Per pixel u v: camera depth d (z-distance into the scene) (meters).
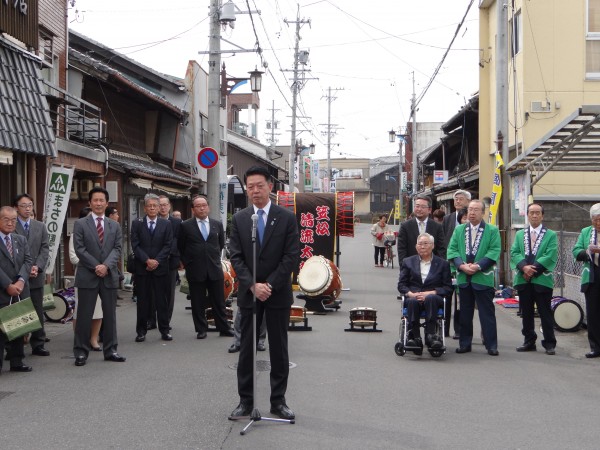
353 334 11.42
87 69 18.91
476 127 27.47
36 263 9.38
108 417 6.61
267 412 6.76
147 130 25.09
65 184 12.83
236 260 6.62
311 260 13.91
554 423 6.48
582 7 17.34
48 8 16.27
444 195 31.16
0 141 10.41
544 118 17.42
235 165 41.81
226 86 25.03
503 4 15.93
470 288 9.88
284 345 6.61
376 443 5.87
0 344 8.45
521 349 10.08
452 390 7.70
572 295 12.72
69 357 9.56
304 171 63.47
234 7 19.28
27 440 5.93
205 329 11.22
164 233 10.94
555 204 16.59
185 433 6.12
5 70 11.45
